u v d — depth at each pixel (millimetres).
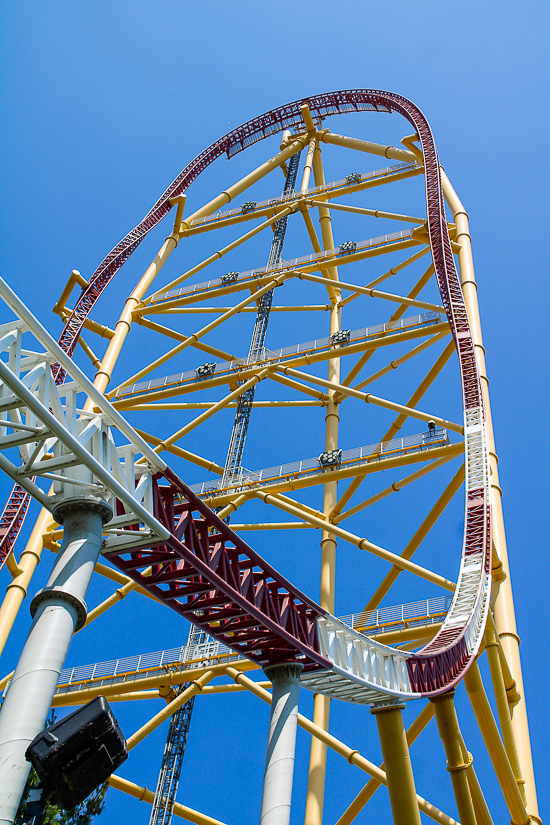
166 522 16391
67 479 13984
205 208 39562
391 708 20078
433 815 22609
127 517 15227
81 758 7238
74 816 14867
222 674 24188
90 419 14781
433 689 21312
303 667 19859
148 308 33594
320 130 46469
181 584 18344
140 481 15922
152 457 15758
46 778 7176
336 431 33500
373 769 22438
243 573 18828
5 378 11984
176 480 16625
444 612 23750
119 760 7574
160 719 23656
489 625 24219
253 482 27656
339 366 36500
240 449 33688
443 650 20734
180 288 34875
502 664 24484
